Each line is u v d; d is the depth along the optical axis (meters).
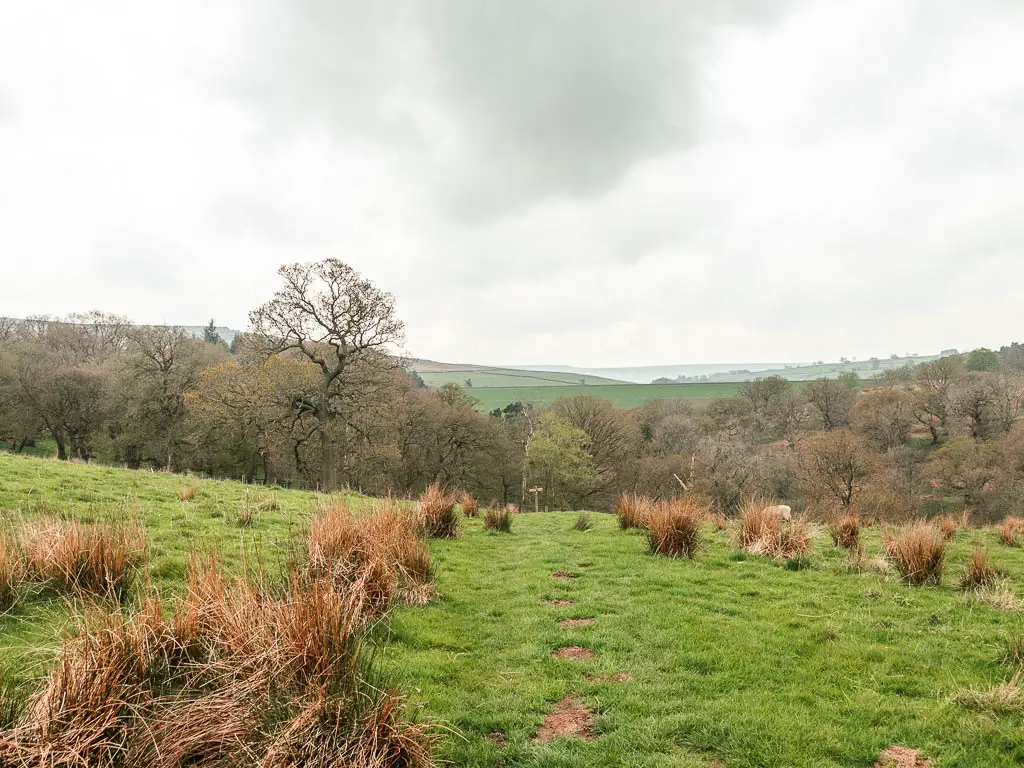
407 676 4.93
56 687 3.23
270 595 4.66
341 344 32.16
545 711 4.67
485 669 5.43
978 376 65.88
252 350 31.03
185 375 42.28
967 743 4.10
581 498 52.78
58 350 57.06
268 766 3.11
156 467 45.62
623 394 117.06
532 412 58.19
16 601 5.65
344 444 35.50
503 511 15.13
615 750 4.05
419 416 48.22
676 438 61.22
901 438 59.78
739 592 7.98
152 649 3.82
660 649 5.90
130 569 6.49
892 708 4.61
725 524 13.95
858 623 6.65
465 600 7.52
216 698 3.47
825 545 11.48
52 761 2.86
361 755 3.23
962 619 6.74
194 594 4.45
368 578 6.47
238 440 40.03
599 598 7.68
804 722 4.41
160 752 3.10
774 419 73.50
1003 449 45.53
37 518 7.91
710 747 4.14
